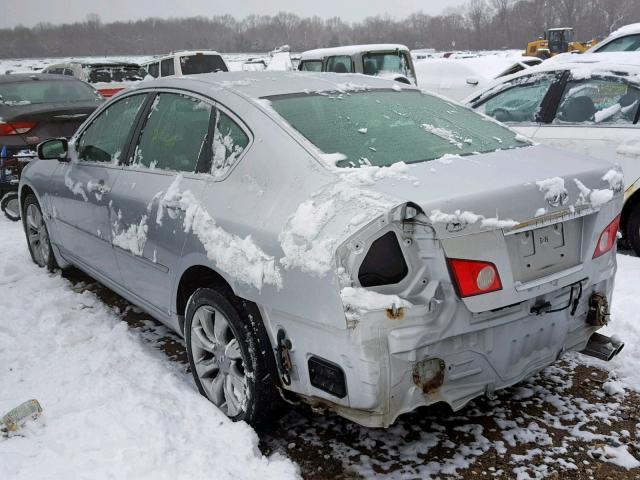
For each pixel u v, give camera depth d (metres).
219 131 3.29
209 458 2.75
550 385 3.46
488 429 3.09
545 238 2.72
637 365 3.60
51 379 3.51
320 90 3.49
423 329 2.42
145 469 2.68
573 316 2.92
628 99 5.47
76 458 2.77
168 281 3.45
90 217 4.26
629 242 5.52
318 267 2.46
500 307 2.52
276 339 2.77
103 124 4.40
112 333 4.12
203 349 3.31
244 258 2.79
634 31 9.57
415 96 3.77
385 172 2.68
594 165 3.02
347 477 2.79
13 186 7.68
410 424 3.16
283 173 2.84
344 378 2.49
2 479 2.63
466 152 3.11
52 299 4.73
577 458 2.87
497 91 6.34
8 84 8.92
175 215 3.30
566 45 26.00
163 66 16.67
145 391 3.29
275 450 2.99
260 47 122.81
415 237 2.46
